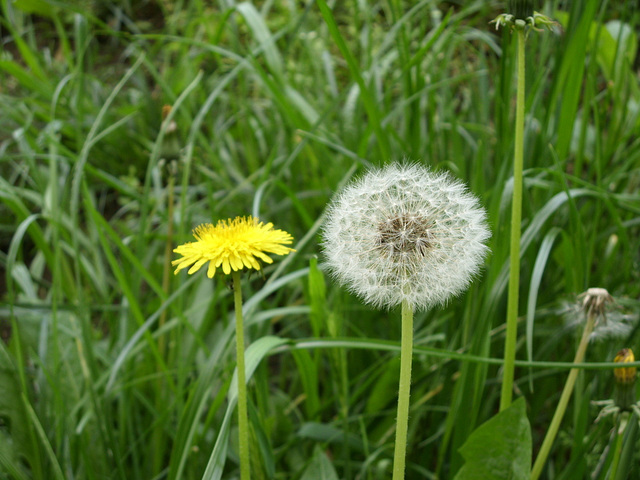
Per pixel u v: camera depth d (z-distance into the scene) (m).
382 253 0.19
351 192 0.21
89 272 0.41
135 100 0.66
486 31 0.64
